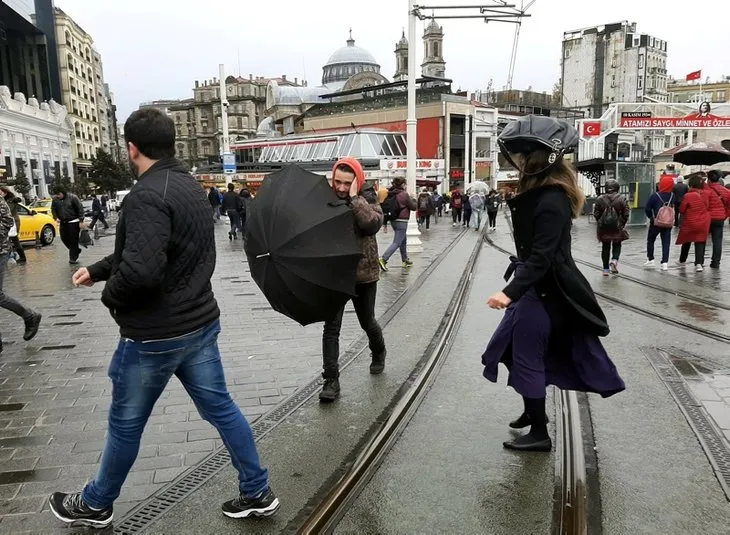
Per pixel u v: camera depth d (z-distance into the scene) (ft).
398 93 201.05
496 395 15.58
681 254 39.37
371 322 16.66
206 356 9.48
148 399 9.15
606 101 270.67
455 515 10.07
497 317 24.22
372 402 15.10
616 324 22.75
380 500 10.61
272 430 13.51
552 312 11.48
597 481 11.07
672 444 12.55
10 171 152.46
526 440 12.40
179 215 8.61
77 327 24.31
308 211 11.89
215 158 259.19
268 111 341.82
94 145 283.59
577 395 15.38
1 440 13.35
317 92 337.72
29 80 229.25
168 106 458.50
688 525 9.65
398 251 51.21
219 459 12.24
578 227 76.07
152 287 8.30
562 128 10.99
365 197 15.79
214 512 10.23
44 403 15.65
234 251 52.75
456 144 188.75
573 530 9.42
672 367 17.52
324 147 171.94
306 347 20.63
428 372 17.29
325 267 11.70
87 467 12.07
